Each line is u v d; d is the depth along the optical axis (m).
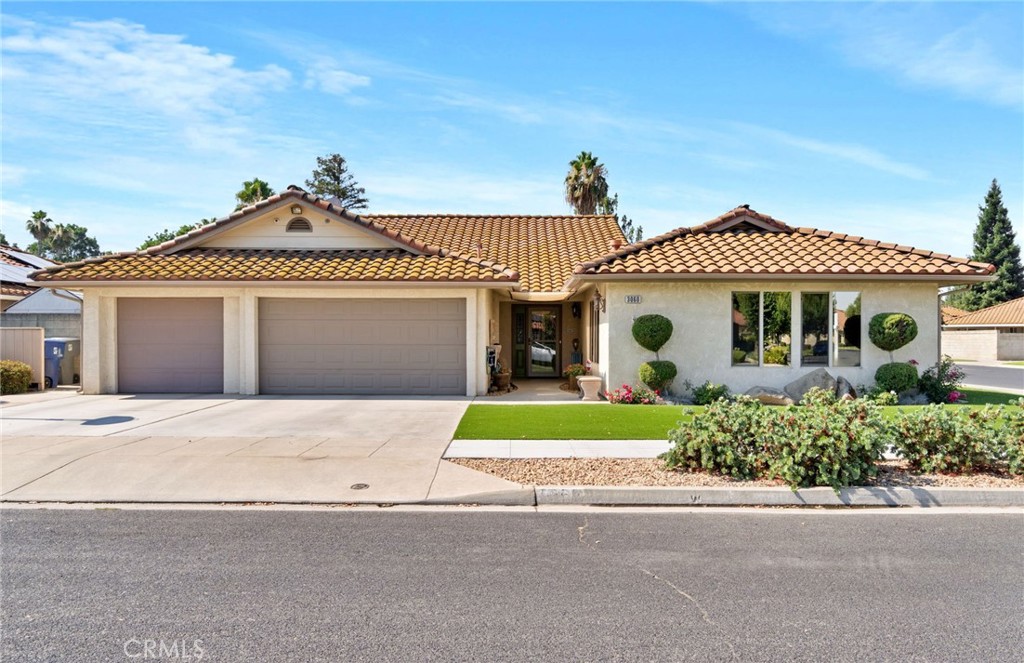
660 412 12.27
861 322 14.11
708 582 4.72
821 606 4.30
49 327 20.44
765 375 14.05
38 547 5.45
